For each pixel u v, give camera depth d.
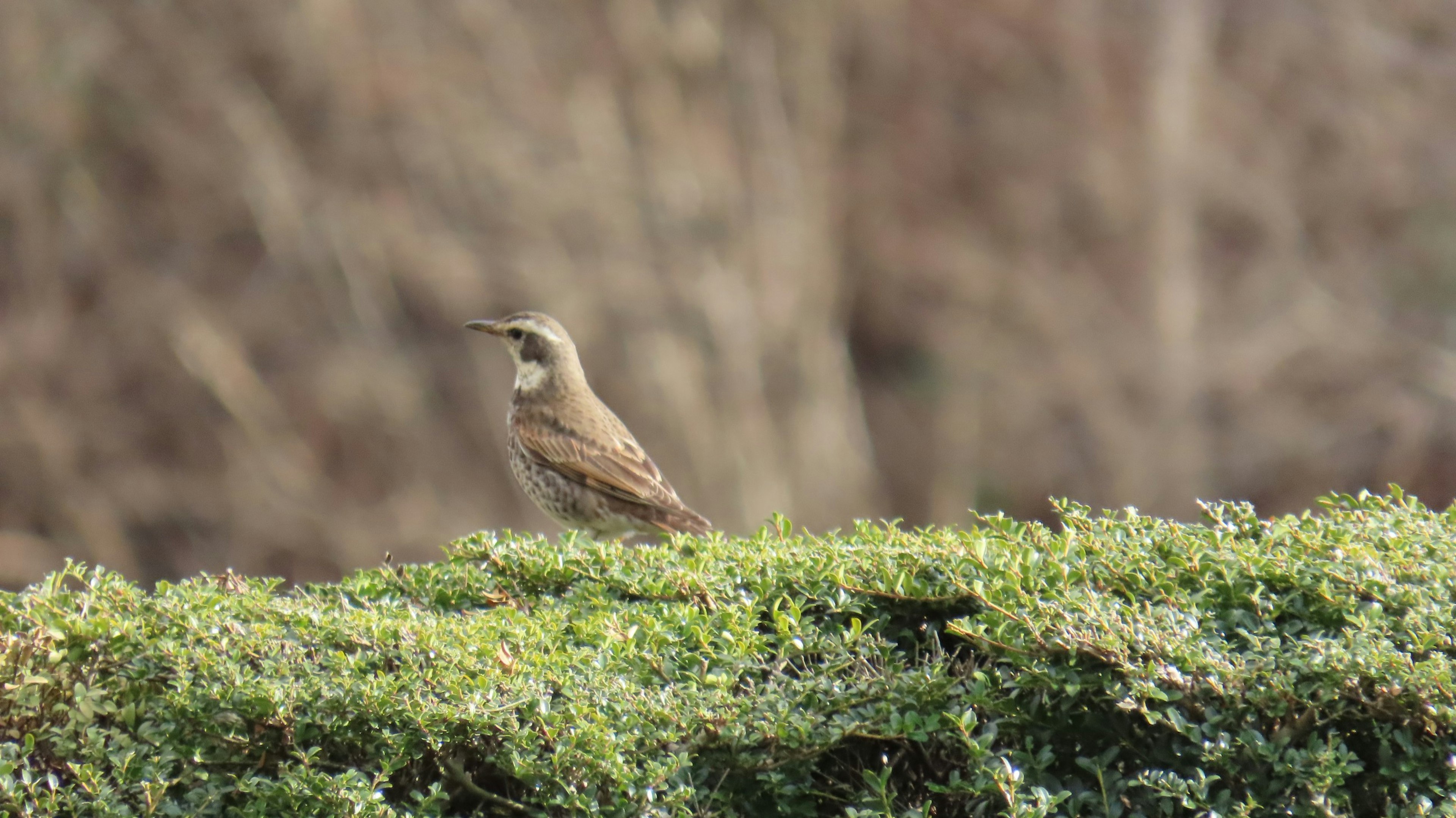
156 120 22.02
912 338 25.67
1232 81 24.72
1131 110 24.89
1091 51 25.17
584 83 22.92
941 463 24.41
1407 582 4.73
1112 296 24.28
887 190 26.06
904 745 4.68
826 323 24.08
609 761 4.37
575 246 22.42
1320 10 24.33
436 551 21.19
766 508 22.53
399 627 4.73
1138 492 22.75
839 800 4.62
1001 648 4.58
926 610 4.97
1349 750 4.45
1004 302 24.91
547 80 22.89
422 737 4.46
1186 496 22.50
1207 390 23.02
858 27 26.14
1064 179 25.05
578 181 22.48
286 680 4.53
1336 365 22.31
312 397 21.47
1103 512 5.41
